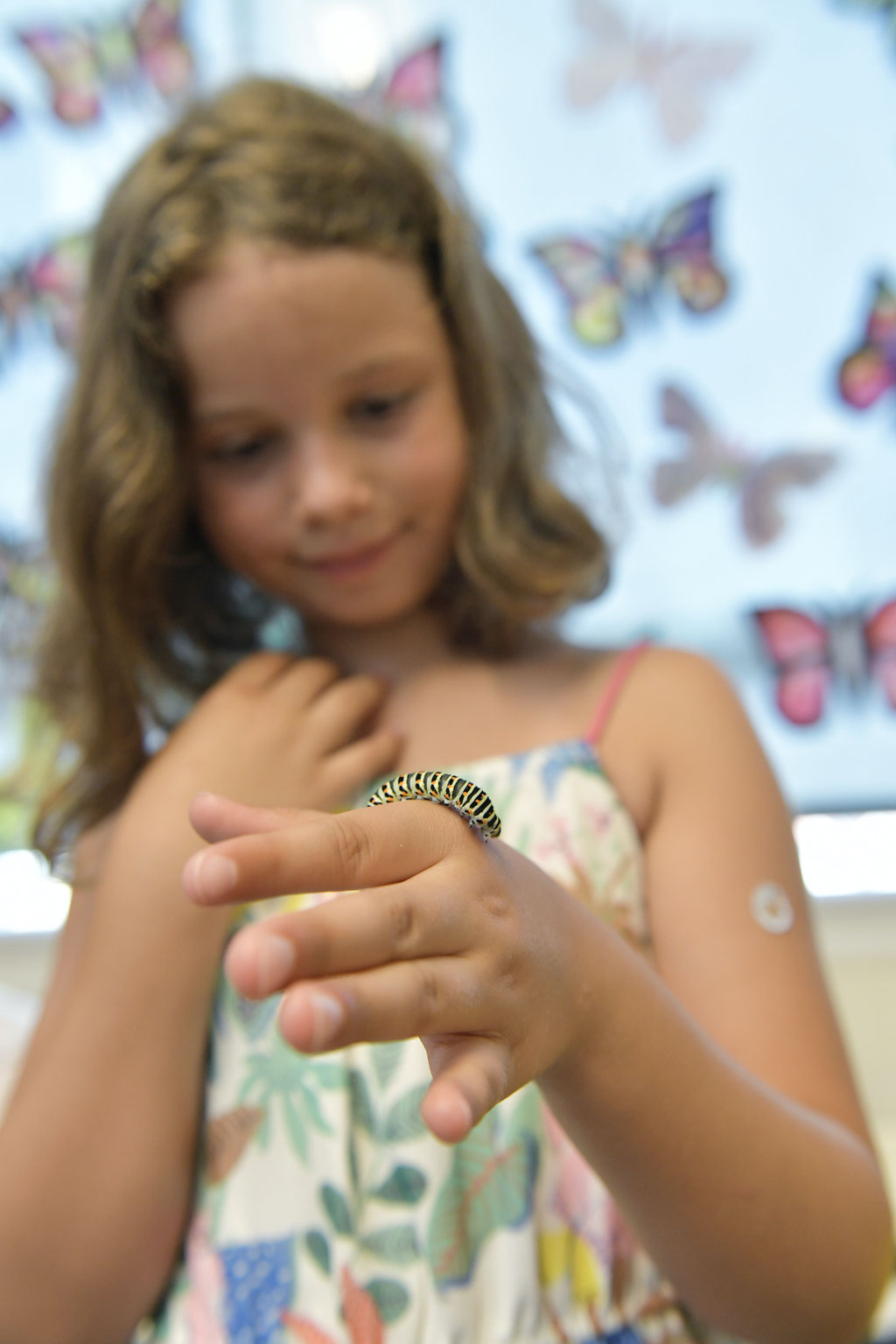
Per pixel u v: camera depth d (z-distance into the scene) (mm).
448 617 635
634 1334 503
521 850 554
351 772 582
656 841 561
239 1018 552
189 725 593
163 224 576
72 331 1049
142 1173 513
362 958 326
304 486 562
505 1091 356
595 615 1036
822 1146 462
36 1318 496
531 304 1042
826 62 1022
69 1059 523
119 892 544
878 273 1024
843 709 1022
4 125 1057
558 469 703
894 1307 627
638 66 1031
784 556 1030
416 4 1036
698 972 524
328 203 574
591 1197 515
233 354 554
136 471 594
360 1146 526
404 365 570
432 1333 497
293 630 698
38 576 806
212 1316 515
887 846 1011
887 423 1025
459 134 1039
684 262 1032
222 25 1044
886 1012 963
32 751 763
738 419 1032
